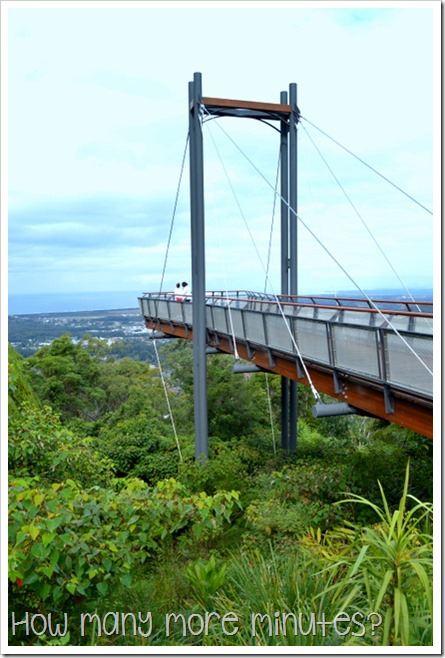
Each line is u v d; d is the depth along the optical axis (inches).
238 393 759.1
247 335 492.7
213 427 747.4
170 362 1075.3
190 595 188.5
